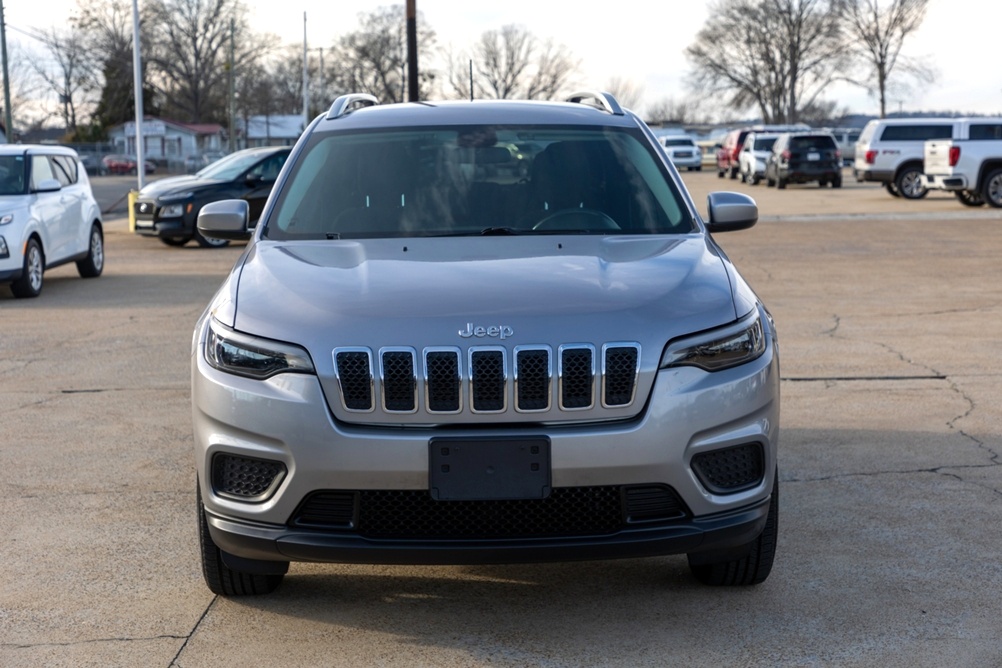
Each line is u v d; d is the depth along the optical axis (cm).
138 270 1628
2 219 1262
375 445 351
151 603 412
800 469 579
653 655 362
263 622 394
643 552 360
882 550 459
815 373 823
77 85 9681
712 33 8975
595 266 407
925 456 600
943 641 371
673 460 358
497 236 454
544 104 555
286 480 358
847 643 370
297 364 361
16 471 592
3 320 1138
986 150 2597
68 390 796
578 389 357
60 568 450
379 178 489
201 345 389
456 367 354
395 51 10006
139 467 598
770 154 4125
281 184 494
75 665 361
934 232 2011
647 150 514
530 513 359
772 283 1351
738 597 412
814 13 8488
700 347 367
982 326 1027
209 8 9400
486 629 385
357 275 401
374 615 398
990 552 455
